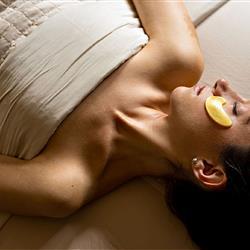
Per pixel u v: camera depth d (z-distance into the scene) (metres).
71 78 1.11
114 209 1.15
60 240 1.12
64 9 1.17
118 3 1.25
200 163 1.05
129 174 1.18
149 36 1.21
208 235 1.08
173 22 1.21
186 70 1.18
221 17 1.40
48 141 1.12
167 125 1.10
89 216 1.15
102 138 1.12
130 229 1.13
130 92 1.15
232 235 1.05
